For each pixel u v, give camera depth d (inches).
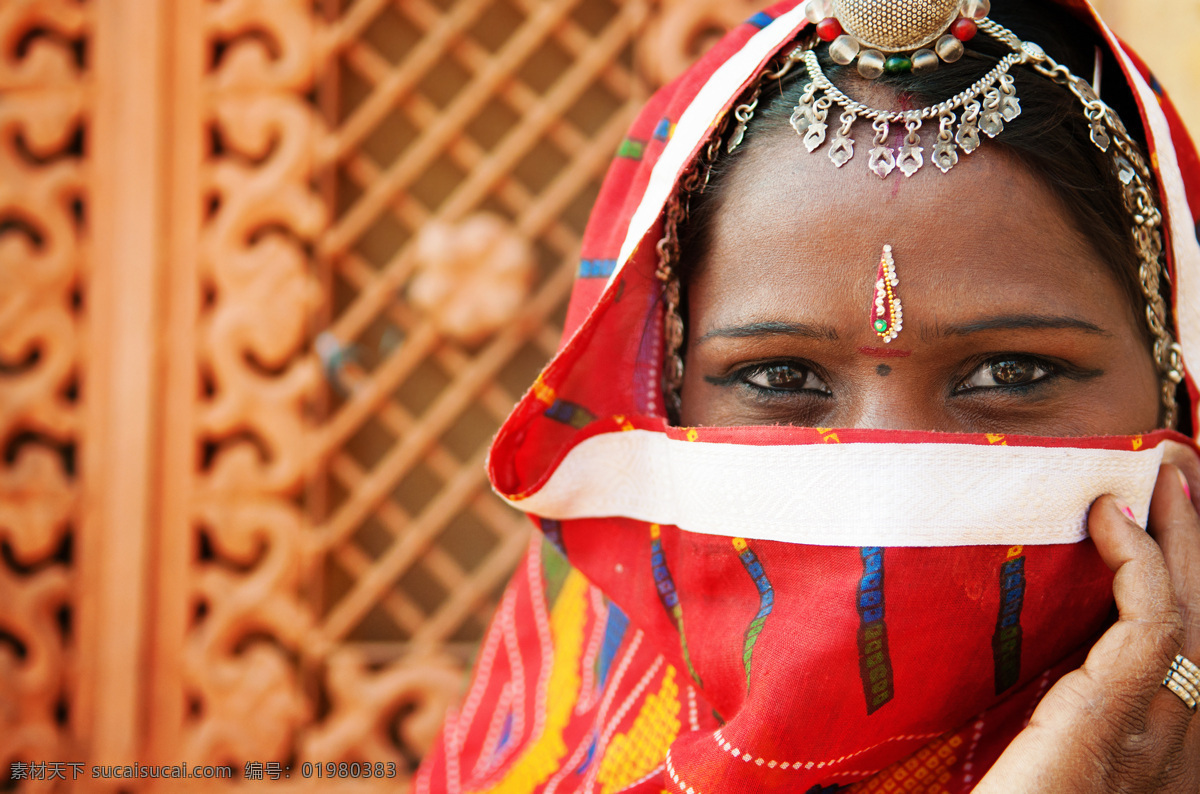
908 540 32.9
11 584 121.7
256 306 121.1
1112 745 30.8
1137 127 37.4
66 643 130.3
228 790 118.6
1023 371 34.5
